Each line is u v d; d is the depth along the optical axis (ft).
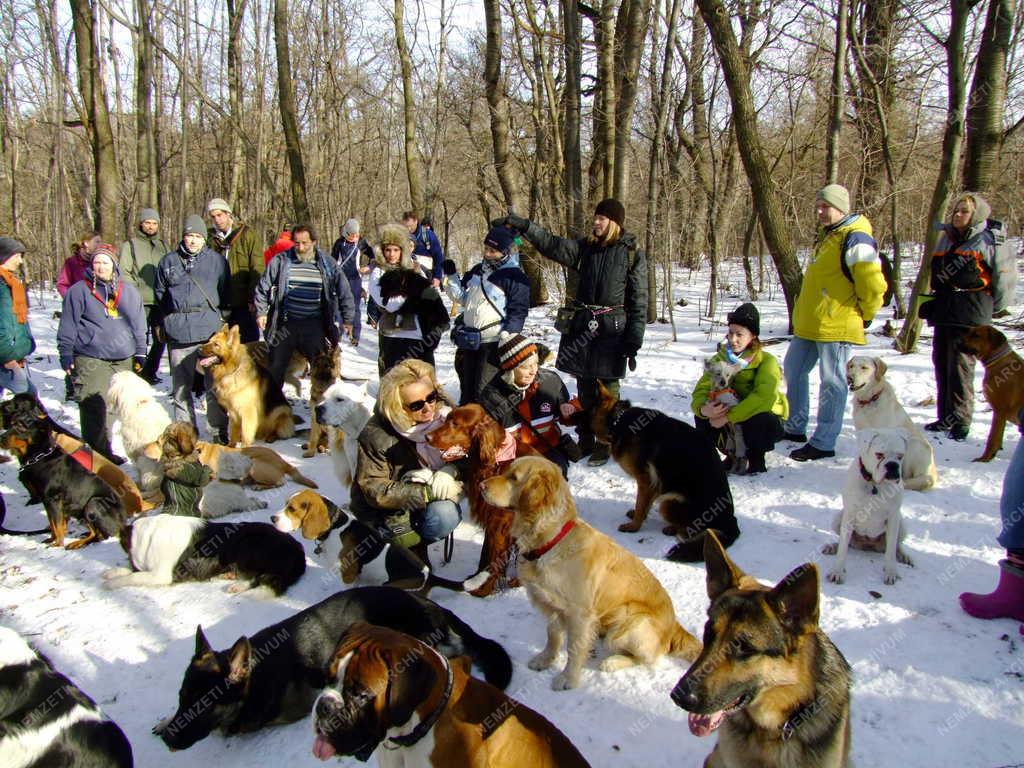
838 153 32.04
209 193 79.51
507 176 45.57
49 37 52.70
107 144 38.17
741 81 30.25
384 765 7.96
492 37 43.21
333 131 80.12
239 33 52.06
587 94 49.98
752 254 84.74
